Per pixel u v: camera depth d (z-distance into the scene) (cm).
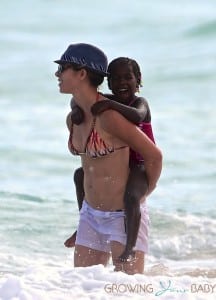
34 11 8275
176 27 7050
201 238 1959
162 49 6438
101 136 1355
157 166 1372
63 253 1828
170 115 4134
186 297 1148
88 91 1369
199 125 3850
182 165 3041
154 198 2477
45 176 2911
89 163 1396
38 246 1872
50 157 3244
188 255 1864
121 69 1366
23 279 1218
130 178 1377
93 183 1398
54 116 4153
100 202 1392
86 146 1373
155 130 3766
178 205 2358
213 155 3222
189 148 3366
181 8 8081
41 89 4991
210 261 1792
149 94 4794
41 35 7325
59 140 3566
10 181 2794
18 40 7019
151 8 8150
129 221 1352
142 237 1388
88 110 1366
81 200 1462
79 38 7244
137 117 1343
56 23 7825
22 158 3209
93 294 1159
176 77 5278
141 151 1356
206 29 6825
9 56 6347
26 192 2503
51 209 2198
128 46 6769
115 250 1378
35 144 3466
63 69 1373
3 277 1373
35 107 4441
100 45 6925
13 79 5338
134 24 7469
